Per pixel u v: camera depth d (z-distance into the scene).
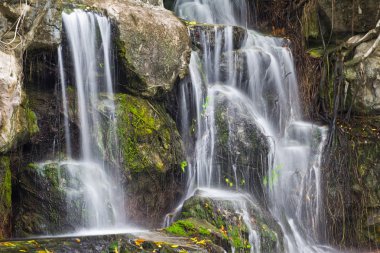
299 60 10.39
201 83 8.62
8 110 6.02
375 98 9.78
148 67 7.82
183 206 7.38
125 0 8.29
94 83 7.47
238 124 8.45
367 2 10.27
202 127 8.42
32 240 5.42
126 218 7.13
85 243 5.46
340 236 8.99
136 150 7.40
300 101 10.16
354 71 9.89
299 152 9.20
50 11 6.89
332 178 9.15
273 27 11.54
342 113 10.02
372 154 9.27
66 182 6.57
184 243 6.03
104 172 7.12
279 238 7.54
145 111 7.70
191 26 8.89
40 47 6.88
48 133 6.91
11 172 6.46
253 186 8.34
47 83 7.14
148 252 5.61
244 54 9.32
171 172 7.75
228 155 8.27
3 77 5.93
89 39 7.44
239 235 7.05
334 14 10.61
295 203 8.82
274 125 9.60
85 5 7.54
